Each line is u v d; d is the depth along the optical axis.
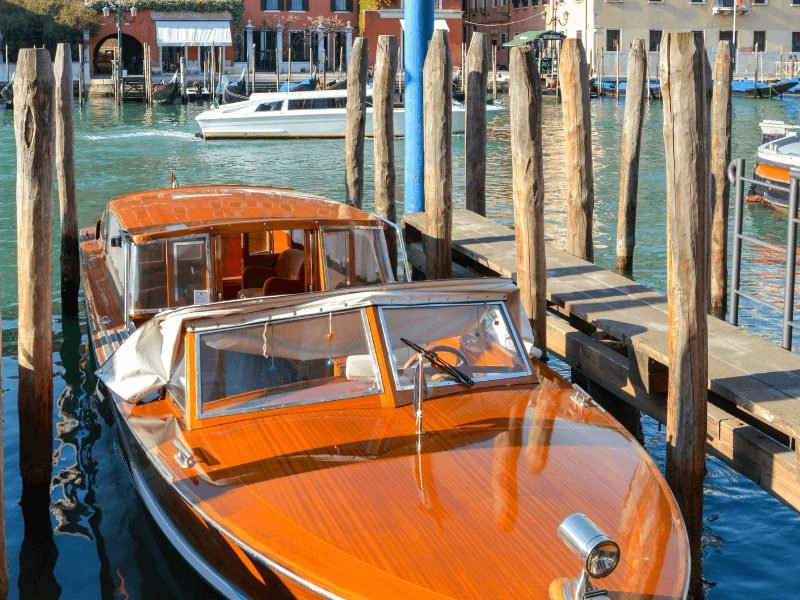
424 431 5.47
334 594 4.35
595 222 18.00
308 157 28.66
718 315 12.07
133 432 5.82
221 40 50.81
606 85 49.72
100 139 32.16
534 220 7.82
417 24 11.23
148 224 7.54
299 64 54.47
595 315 7.70
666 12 53.88
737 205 8.68
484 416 5.66
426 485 4.99
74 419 8.98
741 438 6.04
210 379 5.71
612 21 53.16
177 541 5.52
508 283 6.31
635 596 4.36
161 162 27.08
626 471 5.26
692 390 5.91
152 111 42.97
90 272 9.42
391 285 6.01
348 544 4.60
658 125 37.47
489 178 24.08
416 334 5.95
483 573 4.39
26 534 6.93
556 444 5.42
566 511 4.83
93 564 6.56
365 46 11.55
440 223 9.45
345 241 7.71
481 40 11.58
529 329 6.46
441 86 9.24
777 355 6.79
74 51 49.16
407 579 4.36
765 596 6.25
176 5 50.88
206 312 5.74
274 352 5.80
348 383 5.79
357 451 5.29
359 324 5.86
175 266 7.33
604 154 28.36
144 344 5.94
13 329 11.62
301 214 7.80
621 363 7.28
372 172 22.16
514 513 4.78
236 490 5.05
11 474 7.85
